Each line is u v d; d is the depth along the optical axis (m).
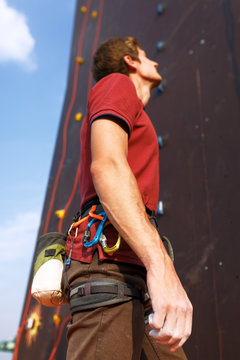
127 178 0.69
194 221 2.13
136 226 0.65
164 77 2.97
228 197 2.00
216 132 2.26
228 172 2.06
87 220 0.81
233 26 2.48
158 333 0.59
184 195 2.27
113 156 0.71
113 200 0.66
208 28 2.72
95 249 0.75
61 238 0.98
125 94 0.83
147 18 3.64
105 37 4.38
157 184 0.90
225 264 1.85
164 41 3.20
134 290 0.72
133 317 0.70
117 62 1.13
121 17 4.18
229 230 1.91
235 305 1.72
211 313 1.81
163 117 2.76
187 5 3.09
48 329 2.75
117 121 0.78
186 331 0.60
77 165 3.61
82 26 5.25
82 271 0.74
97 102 0.84
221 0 2.70
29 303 3.20
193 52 2.77
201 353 1.76
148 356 0.96
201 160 2.28
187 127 2.50
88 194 0.85
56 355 2.49
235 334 1.66
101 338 0.66
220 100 2.33
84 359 0.65
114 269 0.72
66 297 0.87
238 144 2.07
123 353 0.65
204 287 1.90
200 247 2.02
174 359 0.95
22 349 2.96
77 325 0.70
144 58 1.20
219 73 2.44
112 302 0.68
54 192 3.86
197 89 2.57
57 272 0.89
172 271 0.63
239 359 1.60
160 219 2.36
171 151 2.54
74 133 4.02
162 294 0.60
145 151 0.88
